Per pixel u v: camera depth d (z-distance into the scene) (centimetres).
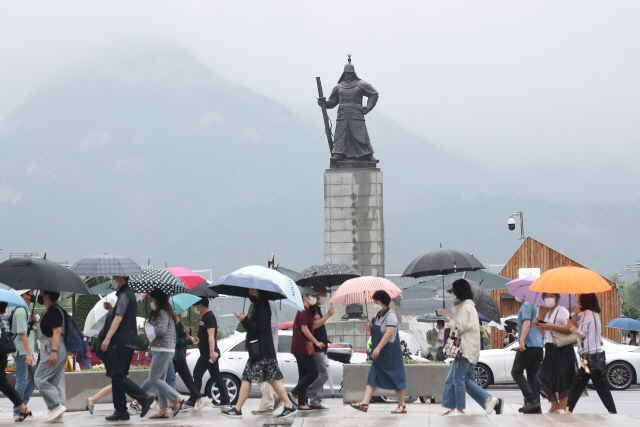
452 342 1638
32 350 1903
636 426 1395
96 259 1599
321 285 1911
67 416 1828
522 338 1756
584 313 1656
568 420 1519
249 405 2366
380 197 5031
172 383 1930
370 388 1752
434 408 1986
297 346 1839
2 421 1688
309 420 1591
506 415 1647
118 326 1594
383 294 1738
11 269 1526
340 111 5147
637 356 2873
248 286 1641
